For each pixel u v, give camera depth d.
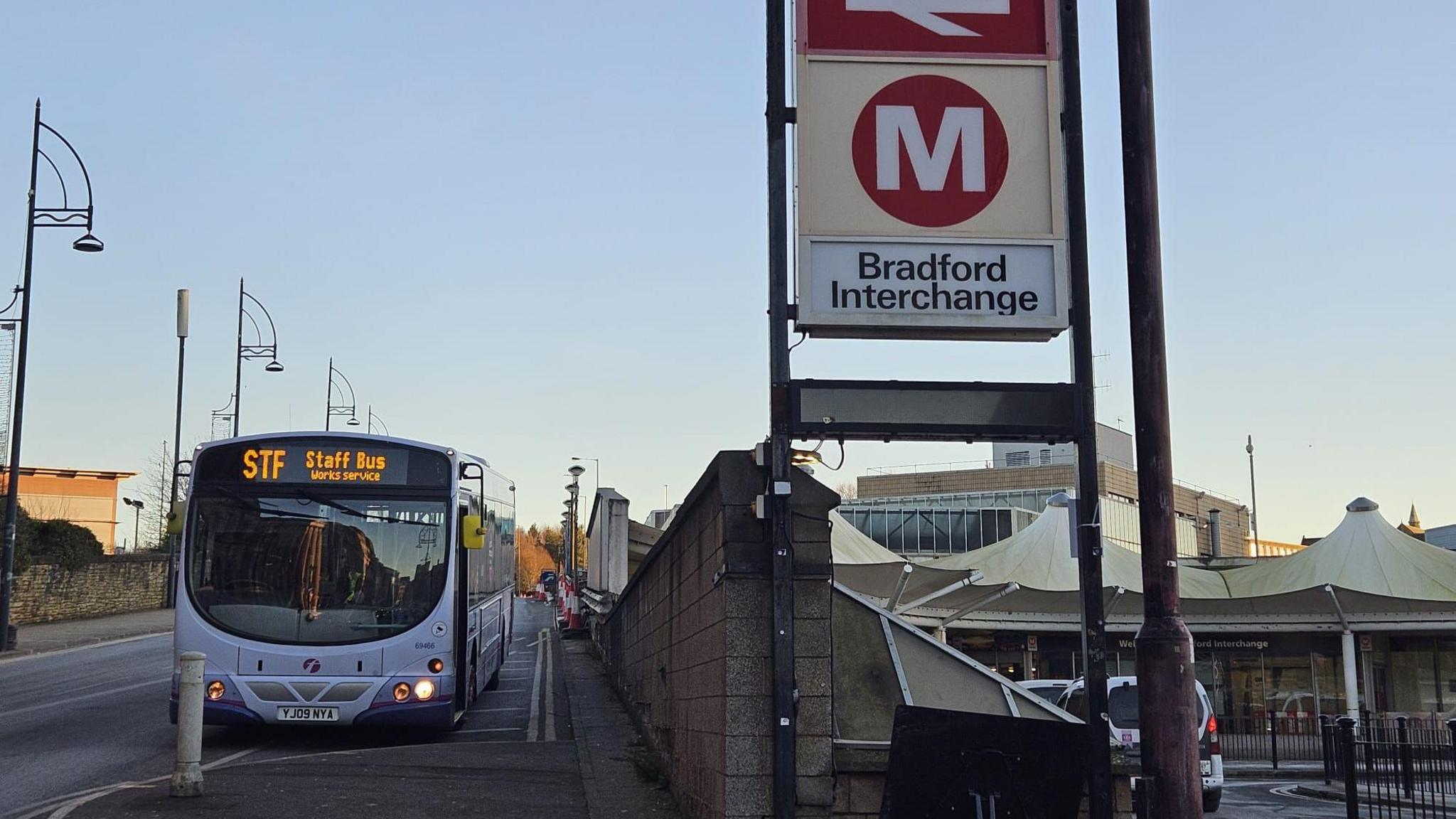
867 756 7.43
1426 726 25.84
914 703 8.09
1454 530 57.81
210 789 10.58
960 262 7.84
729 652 7.47
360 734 16.28
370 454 14.70
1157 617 6.12
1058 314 7.85
